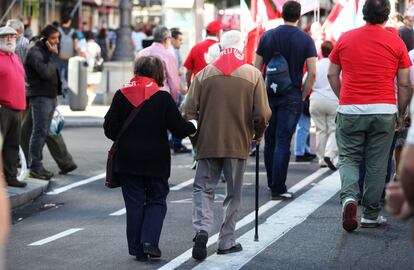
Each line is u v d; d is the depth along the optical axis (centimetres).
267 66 1445
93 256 1075
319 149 1867
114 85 3478
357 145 1176
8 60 1521
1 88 1517
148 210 1049
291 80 1438
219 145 1052
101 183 1720
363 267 998
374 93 1154
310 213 1330
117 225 1293
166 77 1872
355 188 1170
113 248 1120
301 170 1831
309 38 1438
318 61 1819
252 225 1241
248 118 1066
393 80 1165
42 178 1716
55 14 5738
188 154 2169
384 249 1085
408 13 1691
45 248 1129
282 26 1443
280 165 1449
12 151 1555
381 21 1165
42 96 1688
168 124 1048
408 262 1020
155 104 1047
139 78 1058
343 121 1173
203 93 1061
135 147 1039
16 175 1570
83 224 1308
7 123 1528
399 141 1334
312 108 1834
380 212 1330
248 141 1069
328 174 1764
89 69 3856
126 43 3603
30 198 1533
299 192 1539
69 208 1459
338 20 2023
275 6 1980
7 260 1060
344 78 1174
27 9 5122
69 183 1717
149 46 1959
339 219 1277
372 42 1156
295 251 1077
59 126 1802
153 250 1033
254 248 1094
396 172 1416
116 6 7788
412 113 523
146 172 1038
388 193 496
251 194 1527
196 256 1036
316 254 1061
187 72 1883
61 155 1814
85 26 5703
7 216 482
